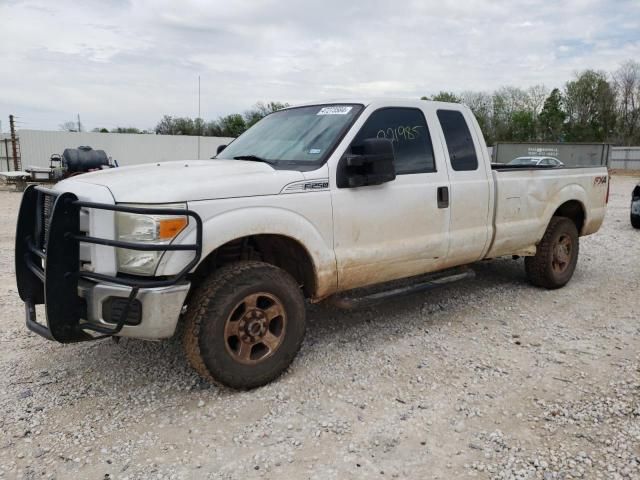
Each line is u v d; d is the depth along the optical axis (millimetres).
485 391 3746
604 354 4383
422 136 4801
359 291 4828
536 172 5844
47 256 3172
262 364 3727
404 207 4523
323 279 4066
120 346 4531
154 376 3979
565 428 3266
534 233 5840
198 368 3543
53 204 3402
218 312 3482
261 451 3047
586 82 62188
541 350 4473
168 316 3293
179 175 3637
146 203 3240
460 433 3225
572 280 6781
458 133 5141
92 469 2893
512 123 63719
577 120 63000
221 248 3908
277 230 3721
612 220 12812
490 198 5281
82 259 3379
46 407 3537
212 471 2875
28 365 4180
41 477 2826
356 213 4203
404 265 4625
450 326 5039
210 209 3430
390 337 4742
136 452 3045
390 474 2846
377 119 4504
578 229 6789
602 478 2781
